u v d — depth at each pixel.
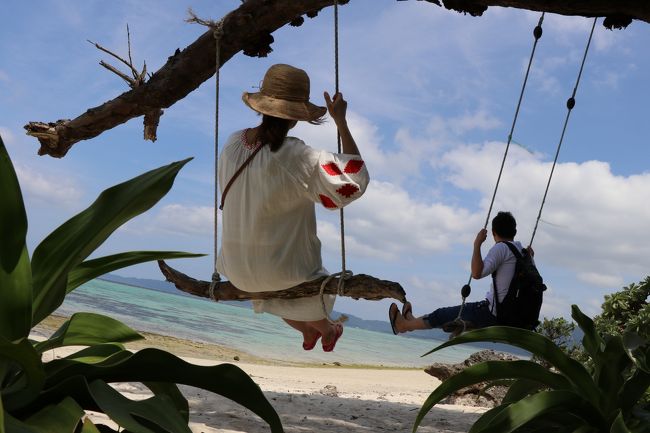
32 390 2.07
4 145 1.96
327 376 14.55
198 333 36.38
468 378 3.22
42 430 1.88
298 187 3.77
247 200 3.88
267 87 3.85
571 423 3.23
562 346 8.85
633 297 8.79
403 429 5.89
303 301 4.02
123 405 2.11
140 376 2.31
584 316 3.29
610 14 4.55
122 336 2.57
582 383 3.13
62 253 2.24
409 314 5.42
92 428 2.05
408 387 13.02
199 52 5.63
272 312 4.13
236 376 2.30
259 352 29.19
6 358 1.97
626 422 3.13
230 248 3.98
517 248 5.26
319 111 3.94
